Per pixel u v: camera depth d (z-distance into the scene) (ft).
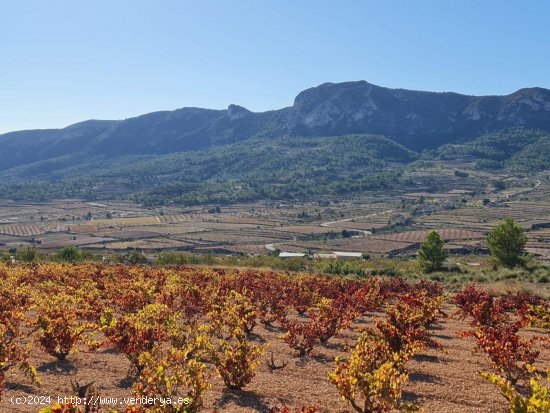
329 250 320.70
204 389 29.30
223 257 233.76
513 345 39.32
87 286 80.33
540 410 23.26
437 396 35.14
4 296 69.10
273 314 60.70
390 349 40.63
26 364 36.32
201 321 61.98
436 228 398.62
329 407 33.04
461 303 64.80
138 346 38.78
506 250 147.84
